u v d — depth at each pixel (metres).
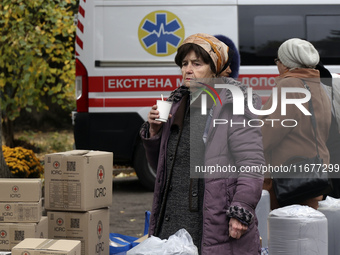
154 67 12.27
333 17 12.37
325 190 5.44
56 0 15.38
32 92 15.71
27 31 15.33
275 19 12.30
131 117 12.25
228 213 4.36
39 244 4.99
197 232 4.54
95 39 12.30
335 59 12.40
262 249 5.59
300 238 5.25
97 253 6.12
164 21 12.24
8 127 18.91
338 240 5.76
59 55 16.03
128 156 12.34
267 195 5.94
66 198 5.99
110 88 12.28
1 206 5.83
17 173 11.45
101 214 6.17
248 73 12.25
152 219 4.73
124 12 12.28
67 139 23.30
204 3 12.23
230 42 6.09
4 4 15.05
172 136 4.71
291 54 5.65
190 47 4.64
